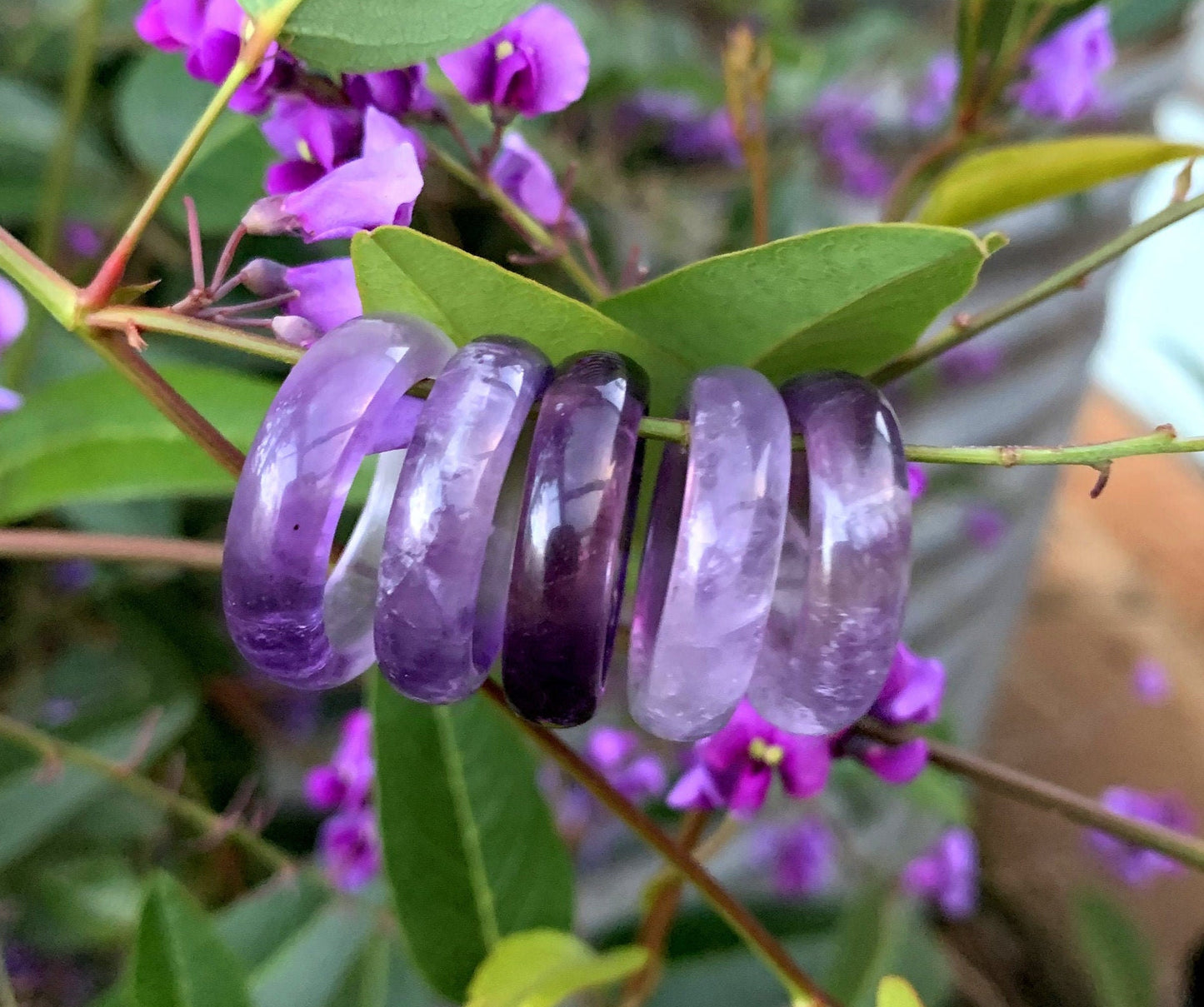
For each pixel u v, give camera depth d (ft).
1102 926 0.75
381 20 0.25
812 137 0.88
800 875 0.84
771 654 0.23
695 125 0.85
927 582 1.10
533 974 0.36
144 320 0.24
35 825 0.53
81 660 0.69
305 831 0.75
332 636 0.23
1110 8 0.65
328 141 0.31
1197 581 1.58
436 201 0.55
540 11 0.32
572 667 0.19
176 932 0.37
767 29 0.83
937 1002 0.60
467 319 0.25
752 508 0.19
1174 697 1.42
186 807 0.50
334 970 0.54
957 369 0.99
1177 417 1.71
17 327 0.34
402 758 0.43
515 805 0.45
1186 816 0.85
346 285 0.27
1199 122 1.35
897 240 0.21
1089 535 1.64
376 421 0.20
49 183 0.53
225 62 0.29
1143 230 0.30
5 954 0.66
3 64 0.64
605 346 0.26
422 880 0.43
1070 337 1.15
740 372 0.21
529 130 0.62
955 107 0.46
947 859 0.94
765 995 0.63
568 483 0.19
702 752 0.32
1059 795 0.31
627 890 0.94
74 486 0.38
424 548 0.19
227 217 0.52
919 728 0.31
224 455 0.27
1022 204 0.38
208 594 0.71
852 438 0.20
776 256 0.23
